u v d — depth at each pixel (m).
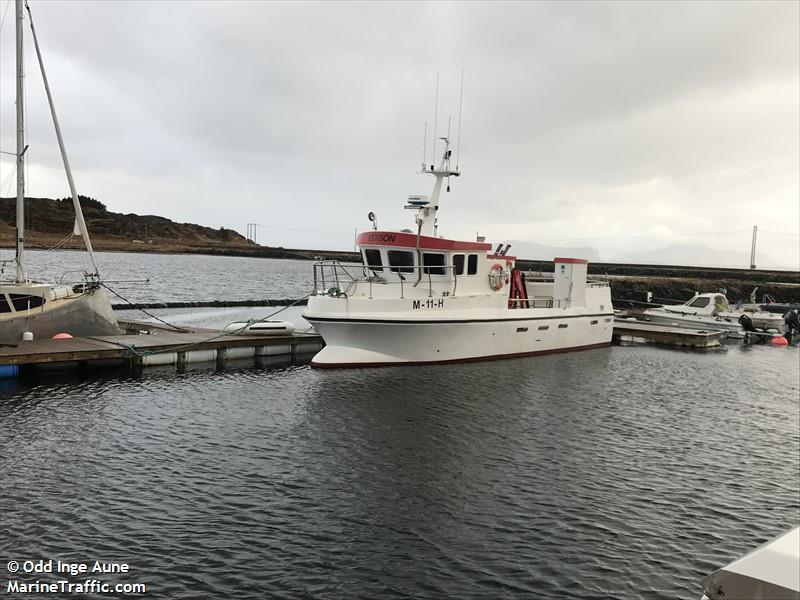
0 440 15.38
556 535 11.68
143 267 123.69
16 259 25.86
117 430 16.56
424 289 27.67
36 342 24.66
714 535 12.02
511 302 31.95
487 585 9.92
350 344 25.80
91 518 11.52
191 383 22.66
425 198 29.05
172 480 13.39
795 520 12.91
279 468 14.34
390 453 15.64
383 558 10.60
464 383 23.80
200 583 9.64
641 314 56.56
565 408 20.95
